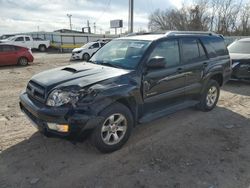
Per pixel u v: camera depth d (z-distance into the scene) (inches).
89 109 132.0
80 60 780.0
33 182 122.0
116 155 147.4
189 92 199.2
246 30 1454.2
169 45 180.7
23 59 604.4
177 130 184.1
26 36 1208.2
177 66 183.5
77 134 132.3
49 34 1477.6
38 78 154.7
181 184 121.3
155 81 166.2
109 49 191.5
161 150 153.6
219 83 239.5
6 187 118.3
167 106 183.6
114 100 141.0
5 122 194.5
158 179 124.9
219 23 1462.8
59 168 133.8
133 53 168.9
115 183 121.8
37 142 161.5
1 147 154.2
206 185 120.6
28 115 153.8
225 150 154.7
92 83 138.1
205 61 210.4
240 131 184.1
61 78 145.3
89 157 144.9
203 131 183.0
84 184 121.0
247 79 331.3
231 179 125.6
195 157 145.9
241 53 357.7
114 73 150.9
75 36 1524.4
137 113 159.9
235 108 239.1
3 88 324.5
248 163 140.4
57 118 129.6
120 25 1477.6
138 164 138.0
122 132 152.2
